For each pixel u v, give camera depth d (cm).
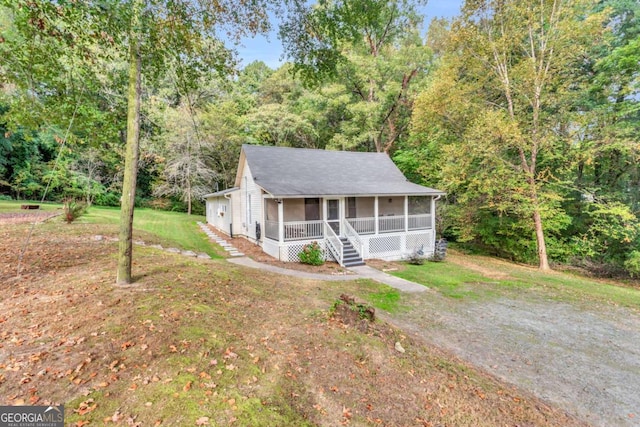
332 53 670
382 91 2195
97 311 460
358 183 1447
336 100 2162
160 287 578
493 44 1357
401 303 823
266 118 2402
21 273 625
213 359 376
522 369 530
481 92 1516
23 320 431
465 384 429
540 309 826
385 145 2425
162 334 408
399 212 1709
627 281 1302
